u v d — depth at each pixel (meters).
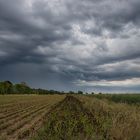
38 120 28.19
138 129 13.89
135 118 16.56
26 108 48.00
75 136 14.46
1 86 159.75
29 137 17.67
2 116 32.44
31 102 70.12
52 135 15.38
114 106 29.08
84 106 38.94
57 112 33.56
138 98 42.19
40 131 17.42
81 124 19.66
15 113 37.28
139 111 21.70
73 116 25.83
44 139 15.23
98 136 13.98
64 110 34.81
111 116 20.25
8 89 166.50
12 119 29.50
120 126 14.53
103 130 15.83
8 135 19.69
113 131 14.27
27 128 22.81
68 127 17.25
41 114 35.56
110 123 16.41
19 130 21.83
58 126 17.66
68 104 50.94
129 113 19.31
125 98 43.84
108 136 14.21
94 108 32.09
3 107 50.06
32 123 26.23
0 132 20.75
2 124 24.61
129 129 13.90
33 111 40.78
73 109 36.53
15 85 180.75
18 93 177.38
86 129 15.60
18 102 68.81
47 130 17.81
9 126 23.88
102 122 18.12
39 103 65.69
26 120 28.36
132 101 40.91
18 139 17.97
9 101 73.25
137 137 13.01
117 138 13.66
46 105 57.34
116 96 49.06
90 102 42.38
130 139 13.09
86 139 13.71
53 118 25.02
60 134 14.88
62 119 24.23
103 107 30.28
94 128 16.58
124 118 17.16
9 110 42.84
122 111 22.94
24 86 192.12
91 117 24.16
